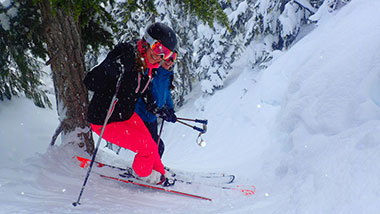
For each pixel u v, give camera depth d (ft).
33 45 13.91
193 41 51.16
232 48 47.01
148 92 9.87
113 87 8.77
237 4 45.47
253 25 40.91
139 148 8.98
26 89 17.01
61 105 11.93
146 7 14.80
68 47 11.40
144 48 8.45
